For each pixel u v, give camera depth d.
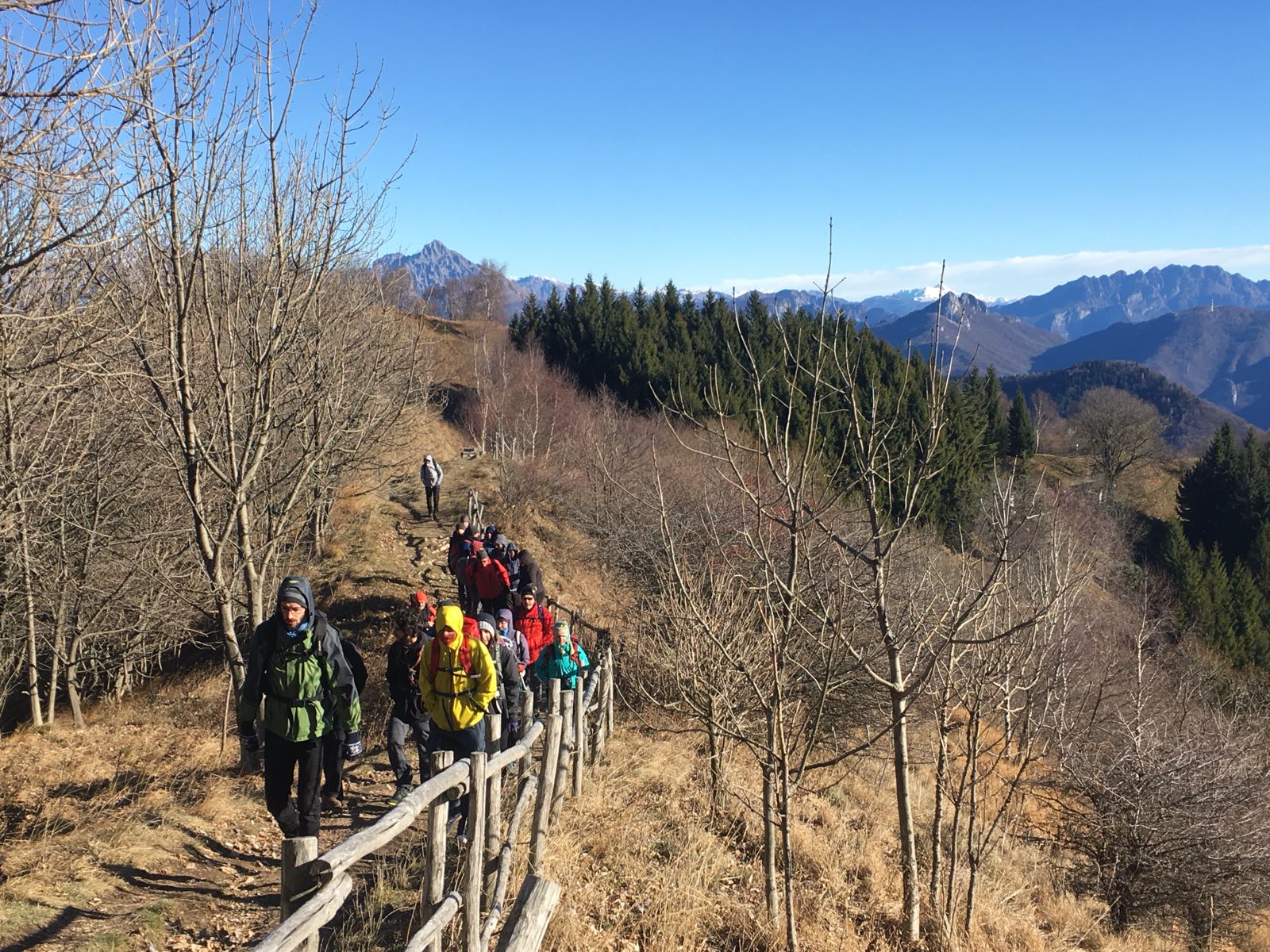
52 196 5.98
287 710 5.41
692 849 7.91
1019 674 8.57
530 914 4.64
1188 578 38.41
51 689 13.88
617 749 11.27
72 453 11.53
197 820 7.28
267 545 9.62
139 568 12.59
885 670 11.19
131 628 13.80
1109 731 13.16
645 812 8.90
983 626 8.43
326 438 10.32
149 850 6.47
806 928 7.20
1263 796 12.05
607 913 6.41
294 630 5.38
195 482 8.56
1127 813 11.84
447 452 42.09
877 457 6.81
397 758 8.02
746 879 7.94
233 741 10.45
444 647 6.50
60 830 6.92
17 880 5.58
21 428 9.62
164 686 16.70
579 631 13.58
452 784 4.19
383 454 22.28
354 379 12.68
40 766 9.78
